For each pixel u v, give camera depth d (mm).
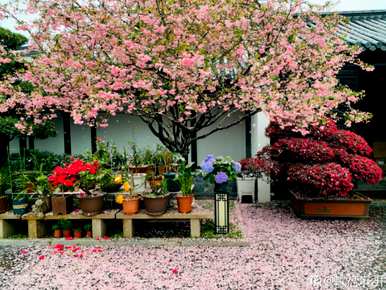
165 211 4480
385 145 8172
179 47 4129
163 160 5641
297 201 5469
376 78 7043
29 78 4770
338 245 4234
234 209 5906
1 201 4613
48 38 4836
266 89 4375
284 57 4188
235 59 4676
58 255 4051
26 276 3539
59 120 8242
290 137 5914
